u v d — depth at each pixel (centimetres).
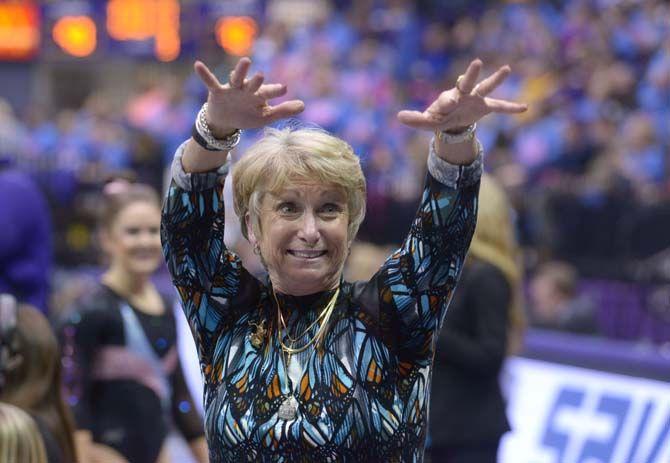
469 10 1683
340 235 279
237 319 290
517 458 710
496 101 263
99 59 1688
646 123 1095
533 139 1189
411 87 1526
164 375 514
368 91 1428
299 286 281
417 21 1641
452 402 509
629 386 694
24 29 1712
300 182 275
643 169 1065
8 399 393
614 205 961
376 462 270
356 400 271
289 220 277
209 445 283
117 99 1719
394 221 1001
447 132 271
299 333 281
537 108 1272
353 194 281
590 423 696
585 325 844
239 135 280
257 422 272
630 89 1272
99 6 1684
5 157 662
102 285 514
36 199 665
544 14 1538
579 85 1298
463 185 276
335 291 285
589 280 955
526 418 720
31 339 399
